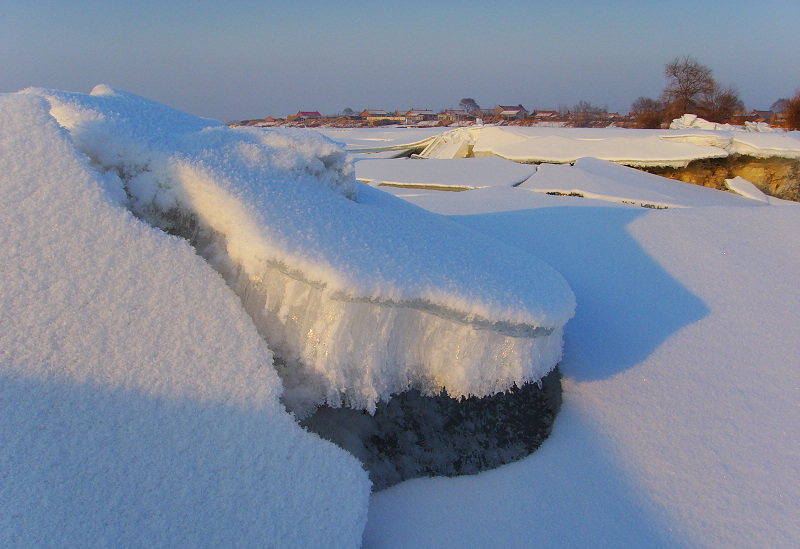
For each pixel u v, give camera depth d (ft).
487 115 239.09
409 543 7.16
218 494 5.98
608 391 9.93
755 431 8.67
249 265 7.50
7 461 5.27
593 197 33.17
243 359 6.79
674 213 17.74
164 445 5.97
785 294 12.44
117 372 6.15
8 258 6.30
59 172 7.02
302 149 9.11
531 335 8.30
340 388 7.63
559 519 7.57
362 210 9.13
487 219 19.15
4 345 5.82
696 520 7.36
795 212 16.62
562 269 14.85
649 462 8.34
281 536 6.06
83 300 6.40
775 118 128.88
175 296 6.89
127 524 5.45
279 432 6.56
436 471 8.40
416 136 97.91
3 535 4.92
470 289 8.01
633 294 13.19
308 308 7.50
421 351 8.26
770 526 7.13
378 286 7.34
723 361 10.41
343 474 6.66
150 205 7.93
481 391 8.51
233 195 7.56
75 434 5.66
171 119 9.55
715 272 13.74
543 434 9.16
